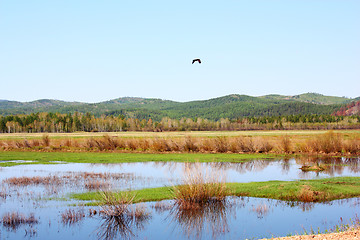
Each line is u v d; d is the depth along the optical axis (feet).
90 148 153.07
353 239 29.63
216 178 60.44
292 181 72.90
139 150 147.23
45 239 40.93
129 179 78.54
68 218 48.96
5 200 59.26
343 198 59.93
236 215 50.52
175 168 97.66
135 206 53.52
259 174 87.30
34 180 76.79
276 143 147.95
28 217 49.21
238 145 140.26
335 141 135.13
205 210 53.31
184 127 561.84
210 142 143.84
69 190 66.64
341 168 97.09
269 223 46.24
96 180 77.00
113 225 46.83
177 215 50.80
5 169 98.17
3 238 41.29
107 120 576.20
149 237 42.06
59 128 531.09
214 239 40.42
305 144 141.59
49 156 130.62
